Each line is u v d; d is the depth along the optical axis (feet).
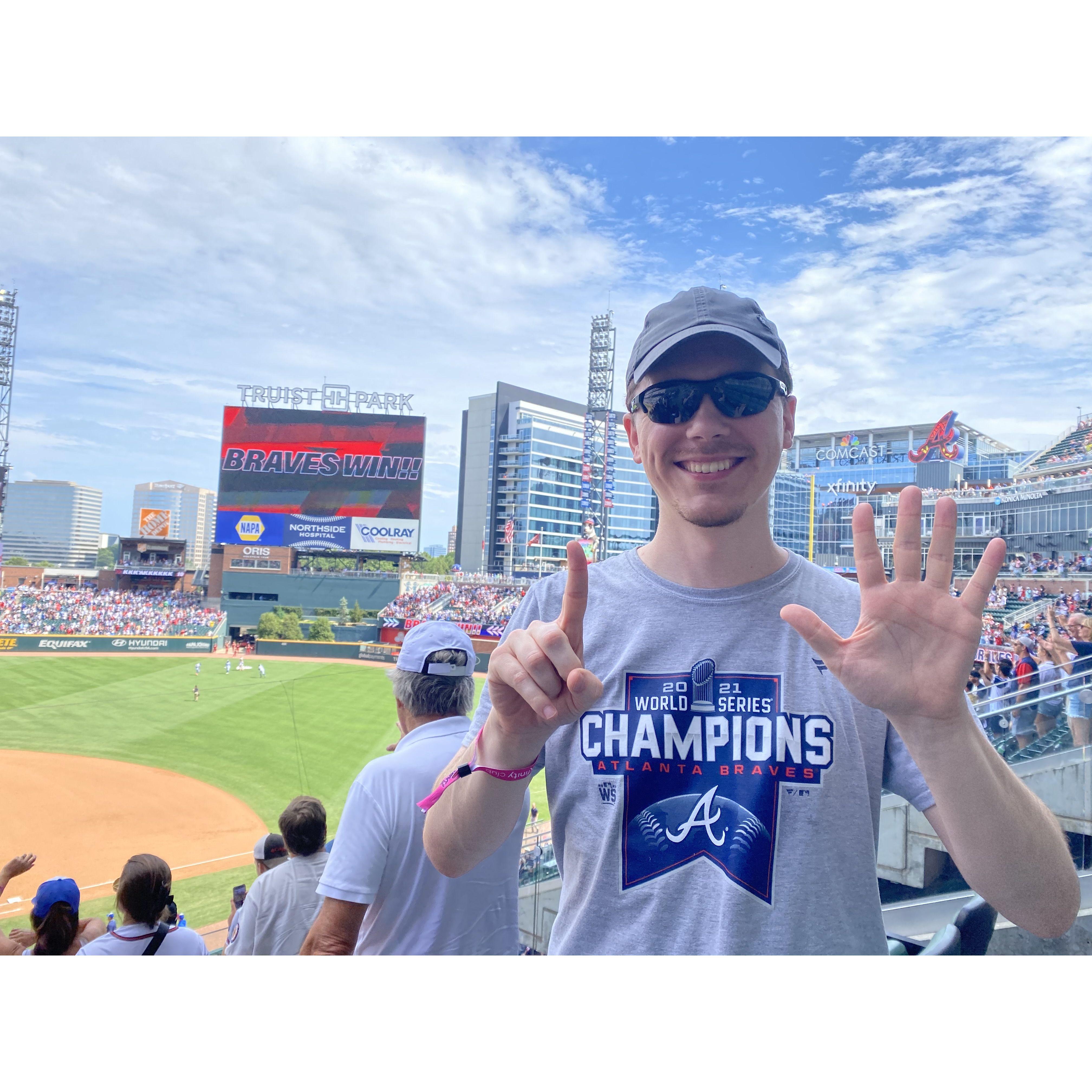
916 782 4.68
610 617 5.36
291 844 10.20
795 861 4.60
